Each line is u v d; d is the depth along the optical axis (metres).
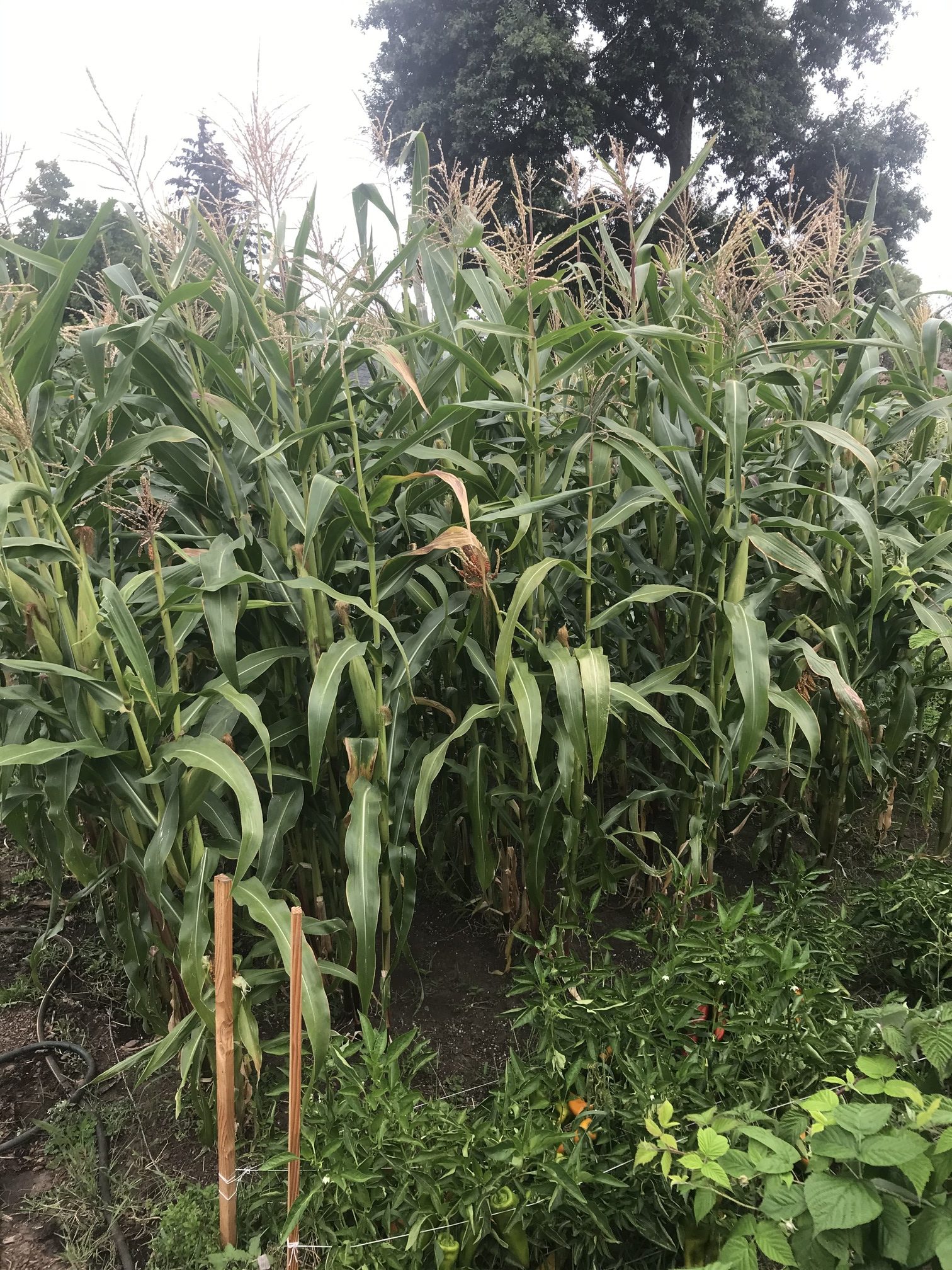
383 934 2.19
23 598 1.70
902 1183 1.10
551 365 2.71
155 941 1.89
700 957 1.69
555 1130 1.38
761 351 2.29
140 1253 1.62
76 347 2.57
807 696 2.47
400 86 15.84
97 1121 1.90
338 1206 1.37
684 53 15.05
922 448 2.87
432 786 2.54
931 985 2.08
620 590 2.53
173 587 1.93
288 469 2.08
